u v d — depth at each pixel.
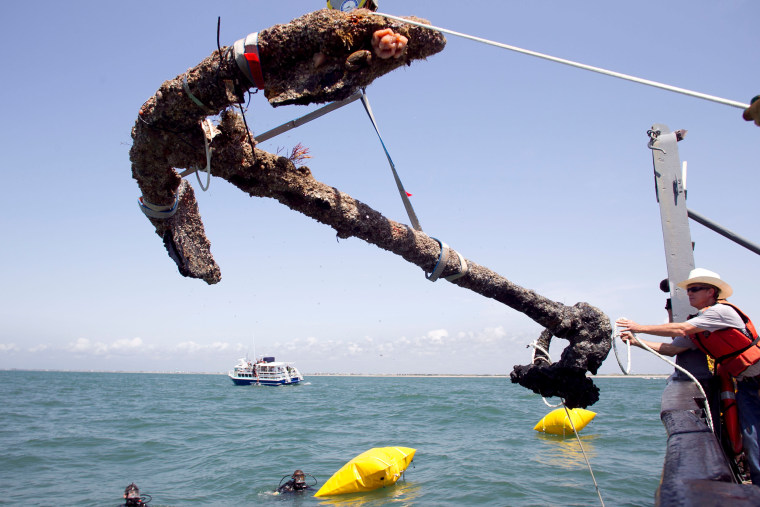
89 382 92.38
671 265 4.23
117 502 10.91
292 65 3.31
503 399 36.22
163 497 11.27
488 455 14.55
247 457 15.33
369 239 3.90
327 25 3.14
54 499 11.16
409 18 3.29
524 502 10.06
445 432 19.23
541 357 4.49
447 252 4.09
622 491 10.70
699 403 3.42
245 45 3.19
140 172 3.82
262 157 3.62
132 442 18.48
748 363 3.36
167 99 3.38
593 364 4.03
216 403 36.88
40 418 26.59
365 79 3.30
